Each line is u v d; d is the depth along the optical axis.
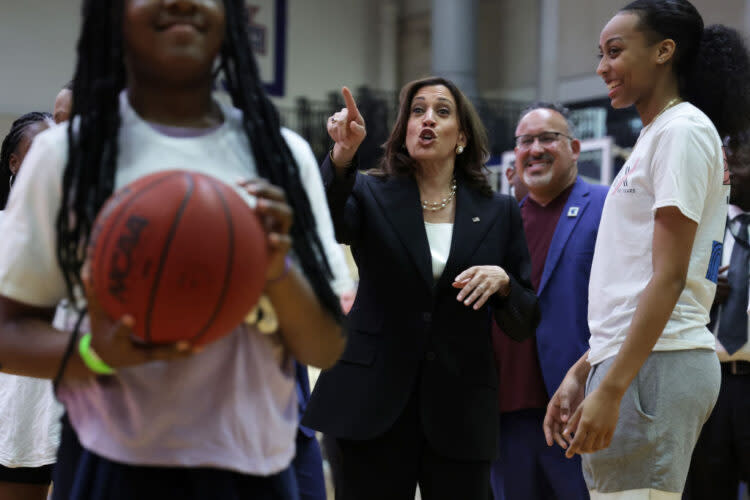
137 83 1.45
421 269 2.55
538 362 3.25
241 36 1.54
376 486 2.50
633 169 2.33
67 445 1.45
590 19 14.97
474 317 2.60
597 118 13.93
